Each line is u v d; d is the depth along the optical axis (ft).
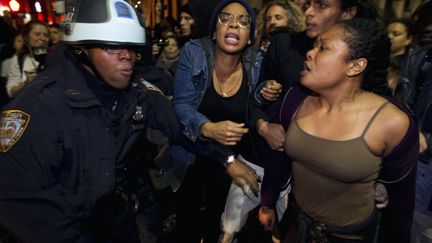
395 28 8.00
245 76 5.81
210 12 6.61
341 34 3.04
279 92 4.99
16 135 2.68
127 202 4.07
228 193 6.42
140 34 3.10
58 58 3.22
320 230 4.00
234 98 5.77
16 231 2.79
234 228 6.15
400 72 4.89
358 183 3.43
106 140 3.20
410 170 3.36
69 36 3.01
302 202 4.12
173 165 6.23
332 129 3.37
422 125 4.85
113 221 3.74
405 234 3.85
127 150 3.60
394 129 3.12
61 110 2.93
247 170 4.83
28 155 2.73
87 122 3.09
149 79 4.55
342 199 3.63
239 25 5.06
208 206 6.97
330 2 4.40
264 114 5.19
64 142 2.94
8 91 10.06
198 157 6.25
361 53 3.02
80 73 3.14
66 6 3.11
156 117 4.07
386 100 3.28
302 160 3.64
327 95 3.37
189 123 4.69
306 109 3.75
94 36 2.86
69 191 3.04
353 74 3.14
